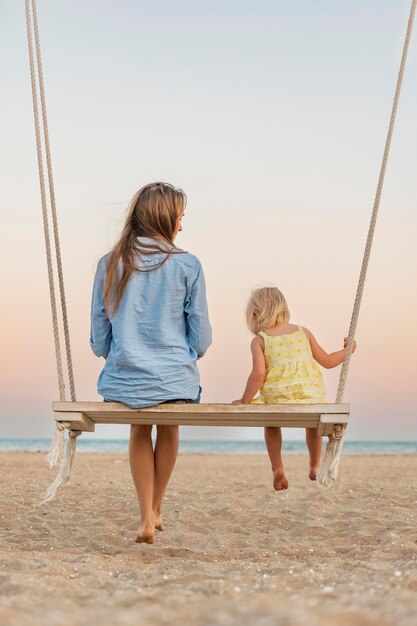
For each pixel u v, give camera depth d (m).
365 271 3.59
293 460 18.38
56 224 4.01
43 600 2.12
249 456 23.06
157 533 4.47
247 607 1.89
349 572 2.68
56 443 3.23
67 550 3.87
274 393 3.94
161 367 3.24
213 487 7.84
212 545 4.07
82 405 3.23
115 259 3.40
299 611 1.80
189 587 2.38
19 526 4.65
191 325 3.41
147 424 3.53
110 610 1.98
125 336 3.28
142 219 3.50
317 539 4.44
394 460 19.09
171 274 3.36
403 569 2.69
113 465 13.64
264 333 4.05
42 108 4.09
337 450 3.29
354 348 4.16
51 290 3.70
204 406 3.15
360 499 6.24
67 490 6.96
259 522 5.12
